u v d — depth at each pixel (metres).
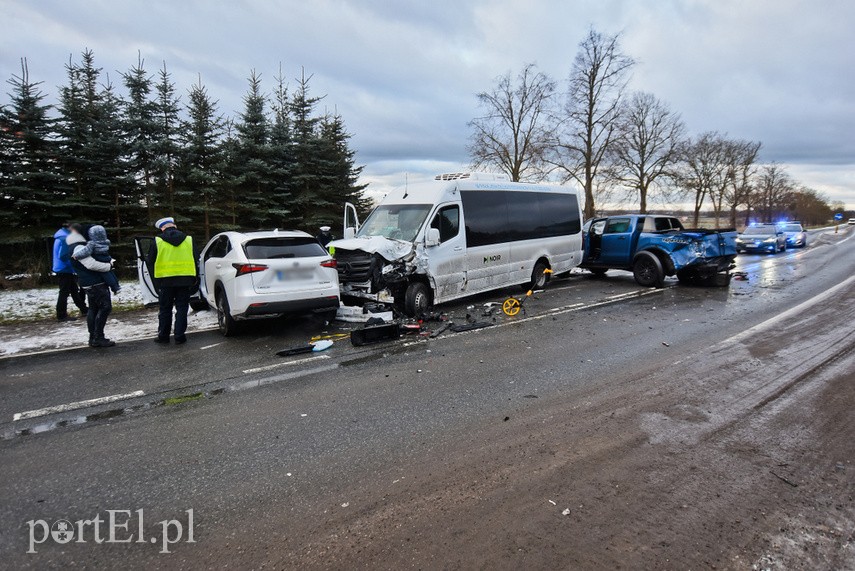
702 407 4.45
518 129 30.41
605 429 4.00
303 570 2.43
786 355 6.05
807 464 3.42
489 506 2.95
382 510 2.93
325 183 20.16
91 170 14.08
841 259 20.25
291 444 3.81
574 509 2.91
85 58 15.87
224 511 2.94
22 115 12.85
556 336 7.27
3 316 8.95
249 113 17.69
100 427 4.17
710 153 49.97
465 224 9.31
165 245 6.79
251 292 6.86
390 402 4.67
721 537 2.65
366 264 7.92
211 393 4.96
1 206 13.08
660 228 13.30
